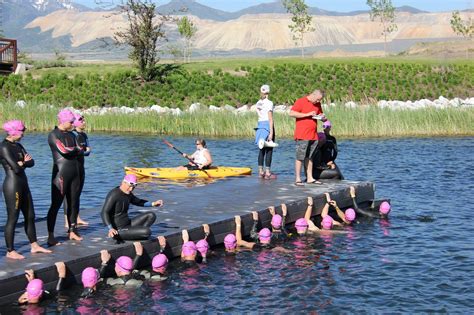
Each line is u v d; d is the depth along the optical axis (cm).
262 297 924
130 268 982
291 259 1113
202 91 4409
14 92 4259
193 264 1077
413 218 1424
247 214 1239
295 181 1622
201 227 1138
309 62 5119
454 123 3228
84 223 1150
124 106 4156
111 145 2803
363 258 1115
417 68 4931
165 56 11712
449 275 1015
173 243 1088
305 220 1308
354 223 1403
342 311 871
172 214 1245
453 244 1194
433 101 4425
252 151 2625
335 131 3184
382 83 4659
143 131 3412
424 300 910
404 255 1128
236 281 992
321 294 936
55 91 4334
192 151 2622
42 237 1059
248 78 4641
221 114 3394
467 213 1462
